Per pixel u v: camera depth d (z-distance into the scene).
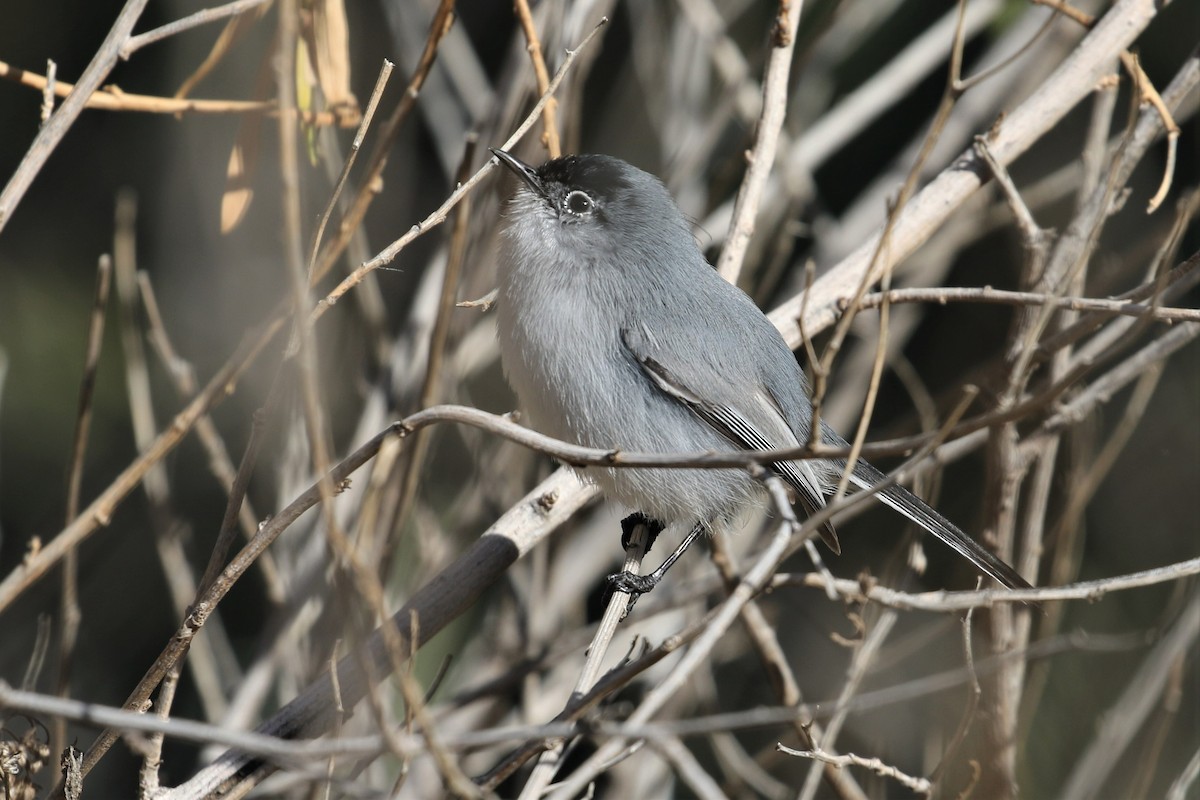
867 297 7.70
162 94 13.51
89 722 4.45
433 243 13.73
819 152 10.88
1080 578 12.05
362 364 10.27
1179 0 12.80
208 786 6.03
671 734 4.54
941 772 6.90
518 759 5.93
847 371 10.88
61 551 6.14
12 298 14.05
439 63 11.67
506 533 7.40
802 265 11.62
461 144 11.25
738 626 10.69
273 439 12.25
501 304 8.46
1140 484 12.30
